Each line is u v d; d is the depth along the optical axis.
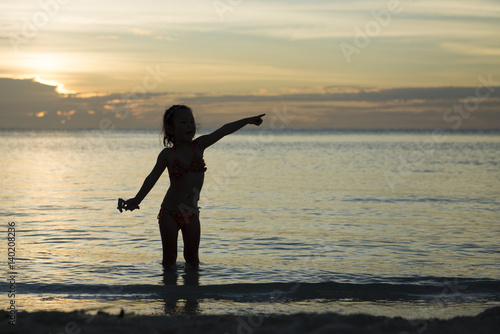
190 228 6.77
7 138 144.62
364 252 8.51
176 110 6.41
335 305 5.42
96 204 15.25
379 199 16.77
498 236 10.09
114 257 7.84
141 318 4.24
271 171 29.92
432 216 13.02
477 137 161.12
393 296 5.81
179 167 6.43
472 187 20.67
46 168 31.64
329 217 12.77
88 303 5.43
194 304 5.38
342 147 75.06
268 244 9.16
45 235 9.87
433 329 3.83
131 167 32.72
